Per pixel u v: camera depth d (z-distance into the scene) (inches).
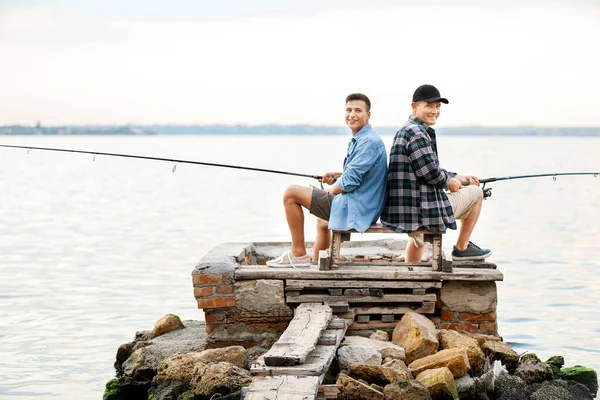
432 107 293.3
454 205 299.7
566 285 557.3
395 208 289.4
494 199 1446.9
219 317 287.4
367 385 235.8
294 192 295.4
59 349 378.3
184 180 2022.6
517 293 525.7
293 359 213.6
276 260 301.9
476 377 259.6
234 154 3686.0
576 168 2377.0
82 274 598.2
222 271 285.6
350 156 293.7
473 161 2876.5
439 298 290.5
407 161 288.2
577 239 848.9
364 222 287.0
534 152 4099.4
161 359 294.4
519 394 259.9
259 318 287.0
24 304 483.2
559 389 259.8
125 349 324.2
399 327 278.4
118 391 287.7
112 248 762.8
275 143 6845.5
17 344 387.5
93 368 347.6
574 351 378.9
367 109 293.9
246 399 192.2
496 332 291.3
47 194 1520.7
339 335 255.0
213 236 866.1
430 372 245.4
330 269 290.4
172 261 672.4
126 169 2596.0
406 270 290.8
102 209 1214.9
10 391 316.8
